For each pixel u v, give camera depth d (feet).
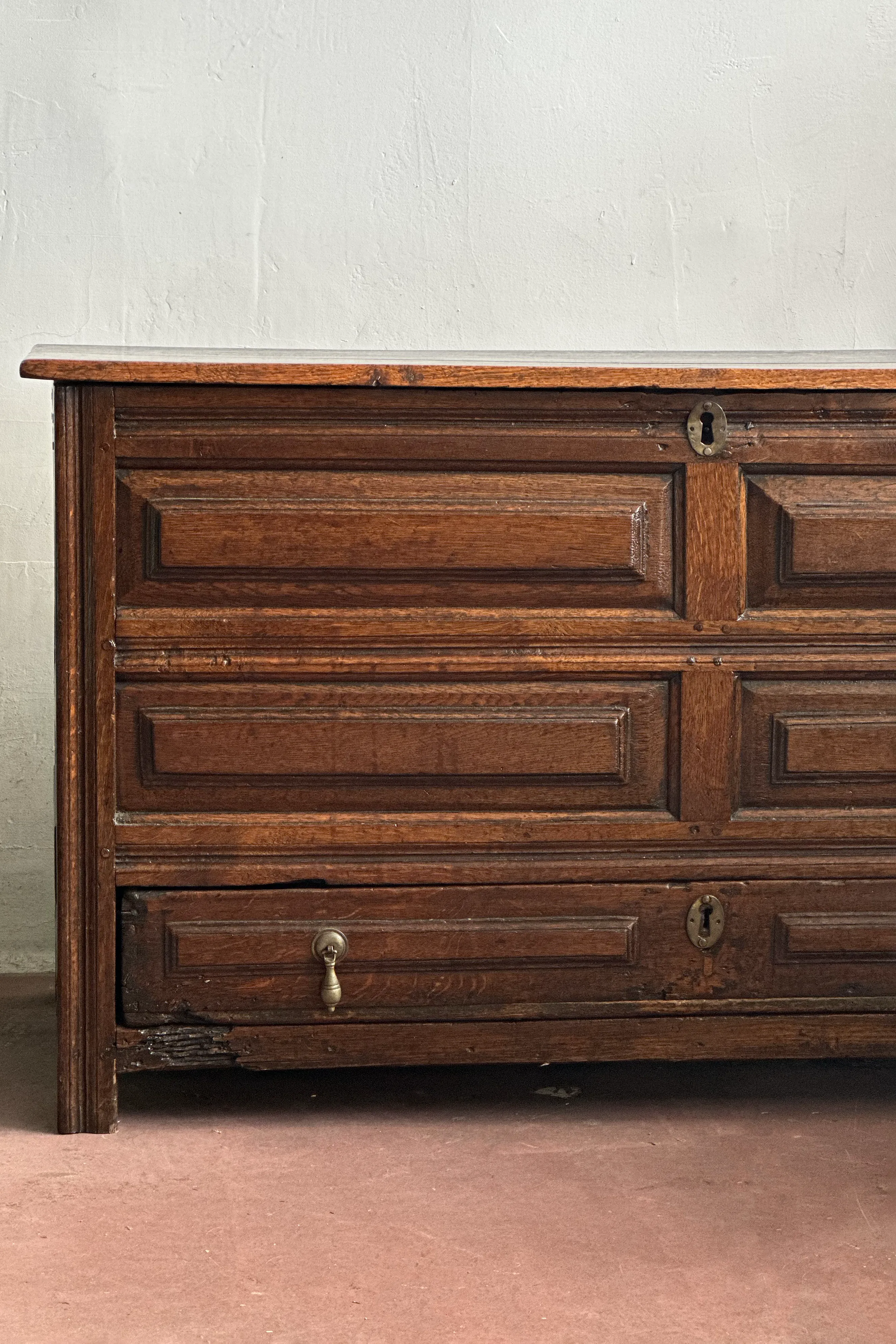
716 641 6.88
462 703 6.83
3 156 9.25
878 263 9.79
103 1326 5.11
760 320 9.78
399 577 6.73
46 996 9.12
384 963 6.88
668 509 6.84
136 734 6.74
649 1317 5.20
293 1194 6.22
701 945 6.99
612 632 6.83
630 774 6.93
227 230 9.45
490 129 9.53
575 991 6.99
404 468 6.70
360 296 9.58
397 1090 7.56
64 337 9.41
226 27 9.32
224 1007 6.88
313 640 6.74
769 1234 5.87
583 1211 6.07
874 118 9.71
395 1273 5.51
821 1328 5.14
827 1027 7.09
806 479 6.87
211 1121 7.09
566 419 6.73
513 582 6.79
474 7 9.45
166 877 6.79
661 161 9.62
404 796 6.86
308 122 9.43
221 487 6.65
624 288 9.70
